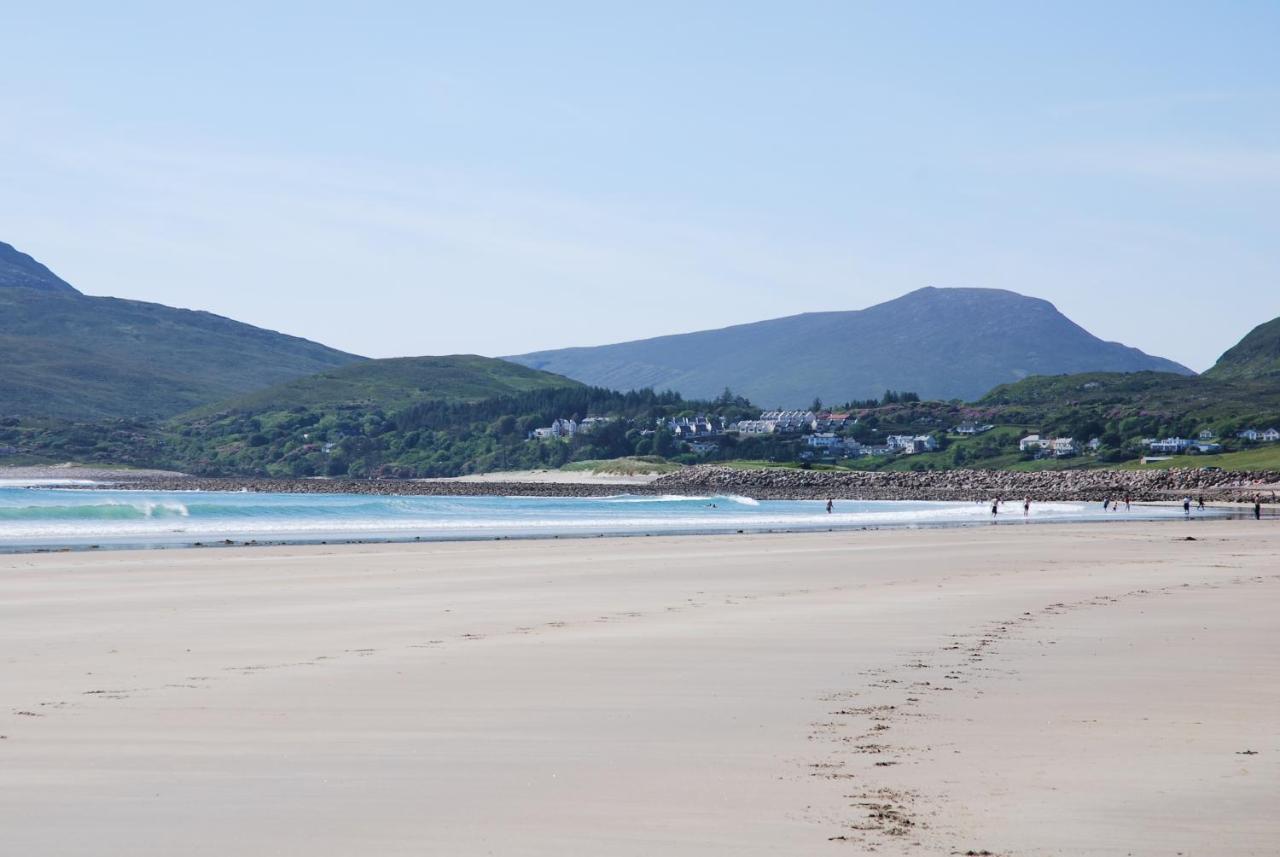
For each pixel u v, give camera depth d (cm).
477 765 1098
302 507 9431
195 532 6041
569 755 1139
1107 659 1762
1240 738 1220
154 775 1059
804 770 1079
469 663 1720
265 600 2706
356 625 2217
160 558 4084
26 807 952
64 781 1037
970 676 1606
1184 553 4597
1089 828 899
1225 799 982
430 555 4331
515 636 2039
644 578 3344
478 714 1341
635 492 19312
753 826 899
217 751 1155
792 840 864
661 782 1034
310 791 1002
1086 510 11175
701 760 1119
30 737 1220
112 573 3441
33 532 5788
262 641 1984
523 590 2970
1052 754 1146
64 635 2070
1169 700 1432
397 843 855
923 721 1305
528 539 5581
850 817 926
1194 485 16550
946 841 865
